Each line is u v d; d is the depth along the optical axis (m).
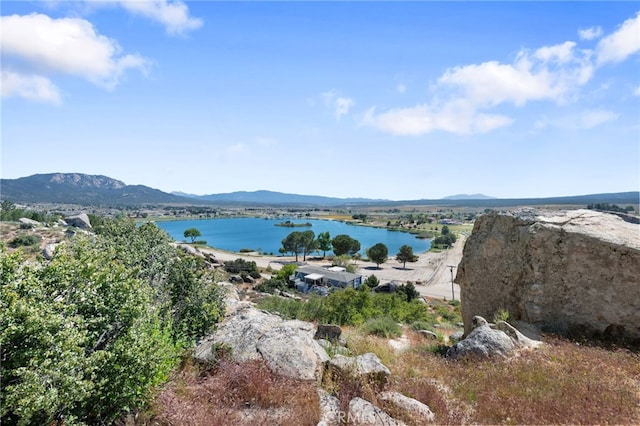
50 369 4.19
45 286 5.05
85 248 6.22
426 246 146.12
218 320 10.18
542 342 10.49
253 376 6.79
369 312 22.66
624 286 10.86
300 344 7.94
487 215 15.20
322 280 70.31
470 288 14.89
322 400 6.49
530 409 6.55
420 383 7.79
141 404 5.49
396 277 82.19
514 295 13.05
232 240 162.12
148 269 9.82
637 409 6.52
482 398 7.15
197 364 7.72
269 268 81.12
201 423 5.41
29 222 52.97
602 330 10.96
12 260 4.66
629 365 8.66
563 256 11.90
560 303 11.75
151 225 11.78
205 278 10.87
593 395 6.99
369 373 7.48
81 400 4.49
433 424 6.14
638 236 11.46
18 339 4.25
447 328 23.17
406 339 16.28
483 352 9.79
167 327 7.56
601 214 13.22
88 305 5.37
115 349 5.12
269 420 5.72
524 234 12.96
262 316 9.88
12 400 3.88
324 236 108.06
